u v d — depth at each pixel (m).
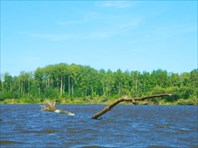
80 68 188.62
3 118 44.38
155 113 68.50
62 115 51.66
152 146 19.45
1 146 18.62
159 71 187.38
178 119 47.78
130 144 20.14
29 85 188.12
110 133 25.86
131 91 176.25
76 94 180.12
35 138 22.14
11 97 174.88
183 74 177.38
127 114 61.97
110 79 185.25
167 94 26.33
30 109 84.12
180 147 19.28
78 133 25.52
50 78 191.62
